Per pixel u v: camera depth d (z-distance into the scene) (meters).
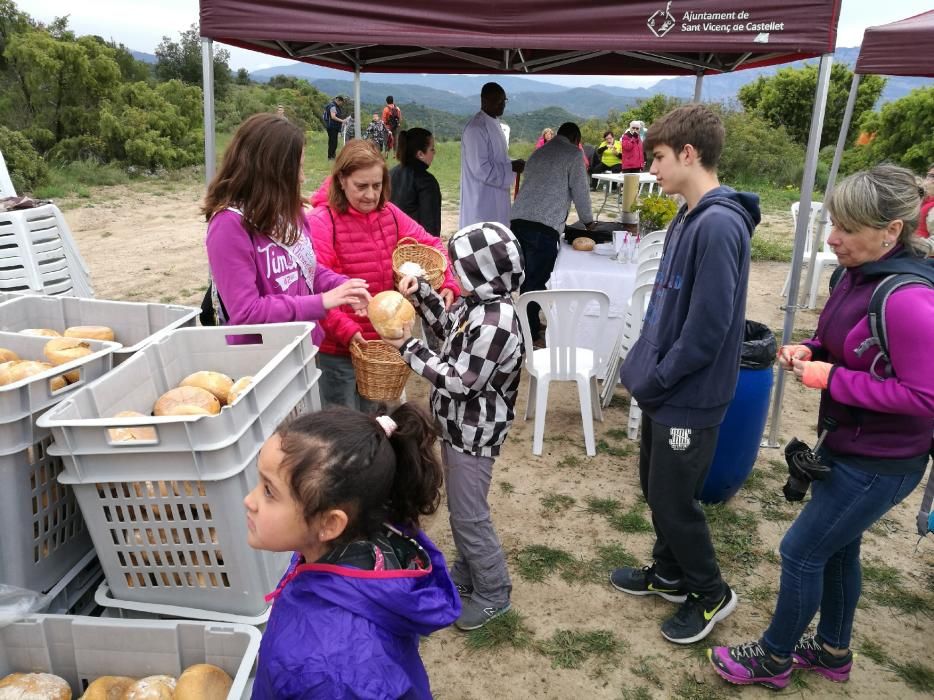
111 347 1.89
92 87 17.05
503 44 3.43
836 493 2.02
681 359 2.14
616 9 3.40
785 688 2.45
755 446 3.48
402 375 3.01
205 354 2.08
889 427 1.90
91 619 1.62
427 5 3.35
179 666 1.62
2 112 16.52
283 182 2.23
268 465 1.12
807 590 2.19
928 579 3.08
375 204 3.03
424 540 1.29
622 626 2.75
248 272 2.27
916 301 1.72
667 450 2.34
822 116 3.74
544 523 3.45
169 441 1.46
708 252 2.06
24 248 4.12
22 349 2.03
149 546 1.59
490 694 2.41
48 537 1.66
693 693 2.42
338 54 6.73
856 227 1.80
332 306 2.32
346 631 1.05
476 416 2.31
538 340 5.80
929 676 2.52
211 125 3.72
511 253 2.13
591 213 5.75
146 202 13.59
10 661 1.64
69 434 1.47
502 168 6.07
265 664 1.07
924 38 4.86
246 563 1.58
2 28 16.83
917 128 17.38
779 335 6.37
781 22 3.46
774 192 16.89
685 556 2.54
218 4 3.44
